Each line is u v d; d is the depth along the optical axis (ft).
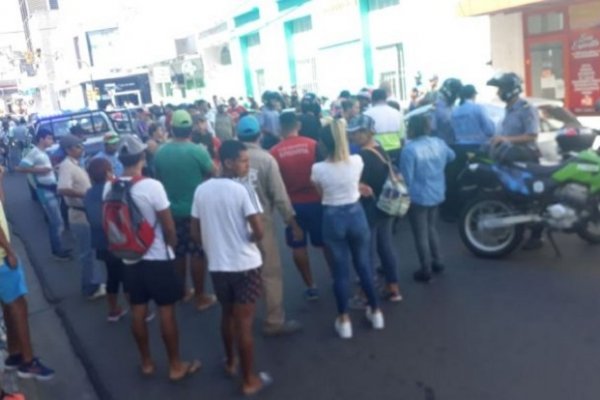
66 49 214.28
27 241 40.19
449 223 31.65
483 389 16.07
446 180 30.58
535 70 49.06
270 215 20.25
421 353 18.34
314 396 16.66
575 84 46.21
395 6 66.59
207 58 120.37
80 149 26.40
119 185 17.19
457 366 17.38
